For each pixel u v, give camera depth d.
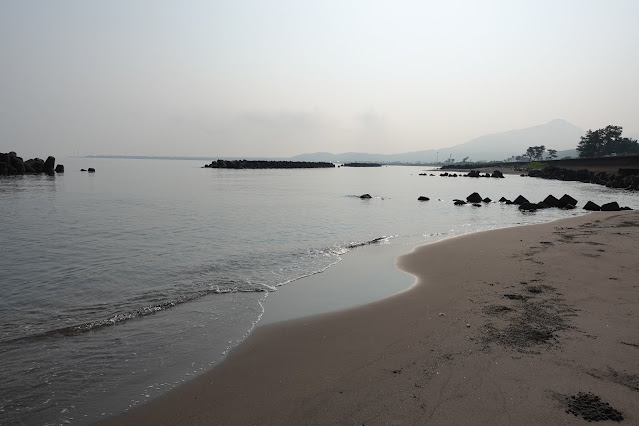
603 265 12.07
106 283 11.58
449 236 19.92
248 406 5.51
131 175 87.75
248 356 7.03
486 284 10.91
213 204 33.88
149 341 7.73
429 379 5.94
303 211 30.08
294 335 7.93
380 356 6.84
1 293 10.65
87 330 8.27
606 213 28.31
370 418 5.06
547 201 34.94
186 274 12.62
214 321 8.75
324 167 197.75
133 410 5.51
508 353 6.62
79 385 6.18
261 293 10.74
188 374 6.48
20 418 5.36
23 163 79.00
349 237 19.53
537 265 12.52
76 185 54.50
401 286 11.33
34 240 17.75
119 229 20.80
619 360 6.23
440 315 8.70
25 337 7.90
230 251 16.05
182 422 5.21
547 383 5.64
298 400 5.59
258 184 65.00
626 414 4.89
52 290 10.92
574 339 7.03
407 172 150.50
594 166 101.12
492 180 90.81
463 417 4.96
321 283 11.74
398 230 21.92
